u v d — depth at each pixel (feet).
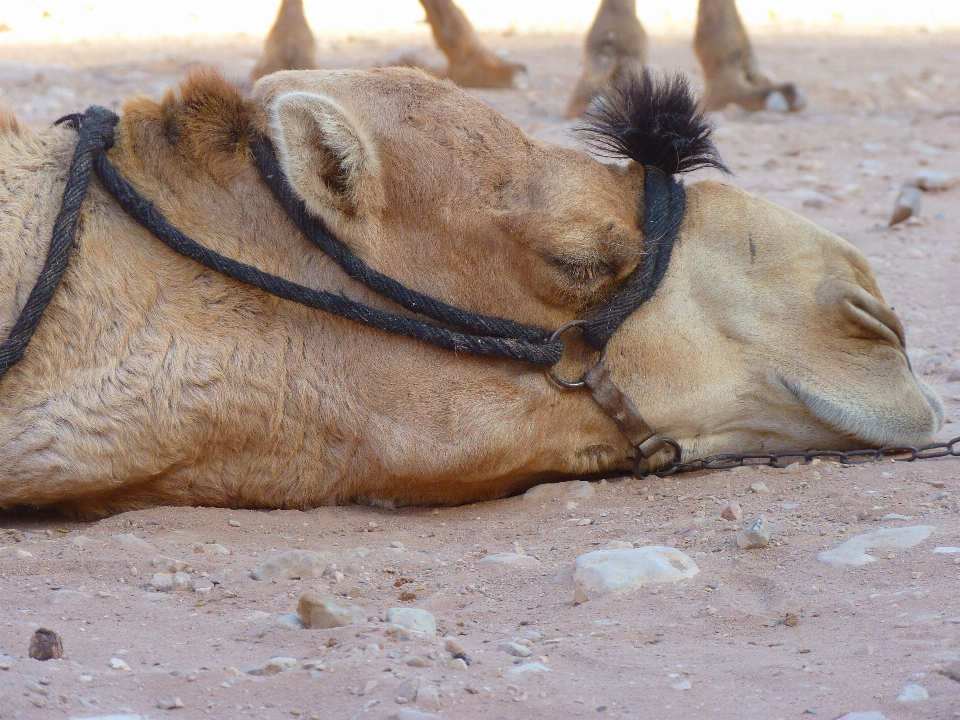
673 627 14.17
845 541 16.12
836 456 19.66
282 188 18.03
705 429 19.22
